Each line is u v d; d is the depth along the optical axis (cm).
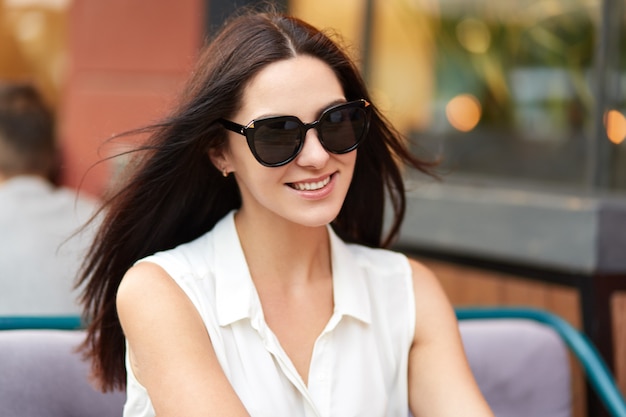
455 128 461
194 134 207
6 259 349
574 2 430
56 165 538
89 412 261
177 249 219
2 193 361
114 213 221
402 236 444
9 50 607
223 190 227
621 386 372
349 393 213
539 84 440
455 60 463
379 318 226
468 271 417
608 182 416
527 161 441
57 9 587
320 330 217
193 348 203
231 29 207
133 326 205
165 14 516
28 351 259
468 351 303
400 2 478
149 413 210
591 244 366
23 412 253
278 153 199
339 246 225
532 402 305
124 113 535
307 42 204
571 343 312
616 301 372
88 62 554
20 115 375
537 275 388
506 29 450
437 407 220
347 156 204
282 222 214
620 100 416
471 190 425
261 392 207
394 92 478
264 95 200
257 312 211
